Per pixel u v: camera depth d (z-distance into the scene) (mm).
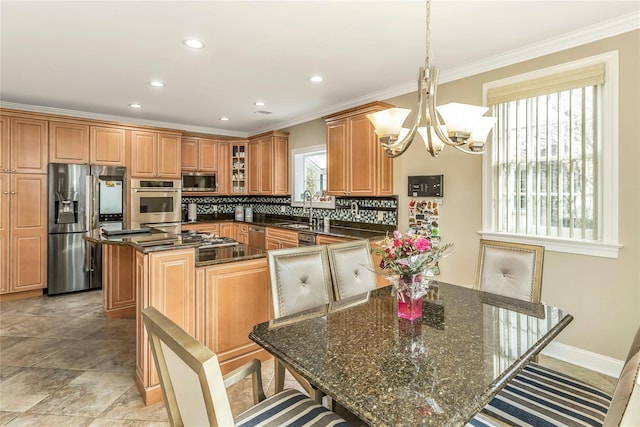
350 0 2061
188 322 2260
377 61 2973
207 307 2359
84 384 2354
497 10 2172
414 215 3598
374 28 2396
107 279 3574
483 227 3041
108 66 3072
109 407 2105
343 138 4043
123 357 2748
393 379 1081
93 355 2777
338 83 3531
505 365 1168
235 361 2504
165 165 5176
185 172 5531
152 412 2062
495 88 2936
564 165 2611
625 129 2311
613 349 2395
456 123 1510
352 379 1082
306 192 5156
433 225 3420
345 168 4023
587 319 2504
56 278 4355
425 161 3490
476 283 2281
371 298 1941
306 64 3037
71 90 3738
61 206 4340
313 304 2023
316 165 5168
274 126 5621
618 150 2338
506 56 2830
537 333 1433
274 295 1896
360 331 1460
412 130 1706
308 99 4094
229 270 2465
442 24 2346
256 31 2438
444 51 2777
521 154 2838
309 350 1281
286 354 1253
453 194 3270
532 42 2623
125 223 4809
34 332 3232
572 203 2576
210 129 5824
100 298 4281
